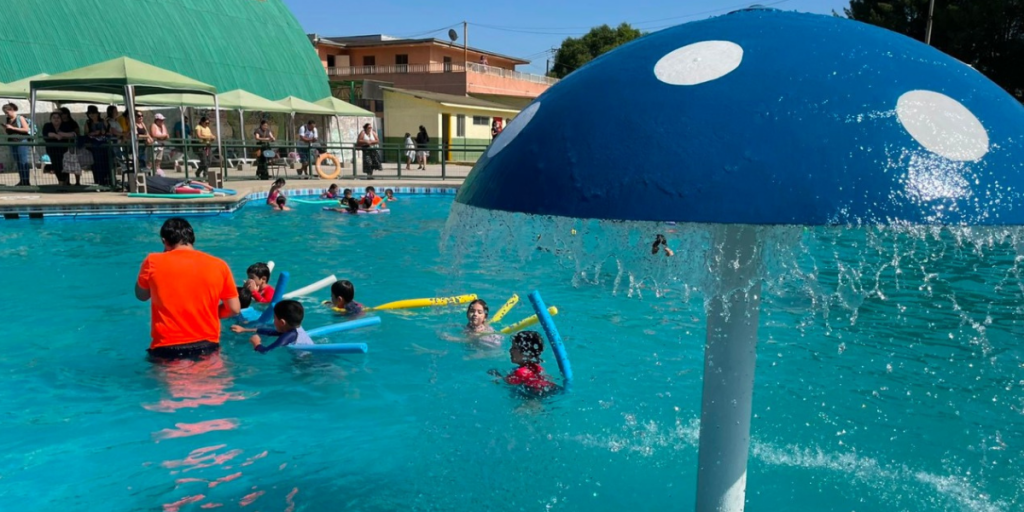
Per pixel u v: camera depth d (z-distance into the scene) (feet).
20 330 18.13
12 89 55.83
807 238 4.88
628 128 3.61
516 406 13.64
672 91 3.68
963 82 3.70
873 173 3.21
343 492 10.29
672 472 11.05
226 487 10.40
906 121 3.37
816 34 3.92
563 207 3.59
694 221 3.26
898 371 15.55
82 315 19.69
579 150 3.69
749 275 4.69
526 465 11.19
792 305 20.74
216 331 16.57
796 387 14.56
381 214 45.83
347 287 20.67
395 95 107.24
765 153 3.31
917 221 3.13
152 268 15.98
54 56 65.72
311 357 16.28
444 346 17.43
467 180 4.63
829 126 3.35
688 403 13.92
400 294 23.54
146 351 16.39
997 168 3.28
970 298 21.65
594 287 24.18
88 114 46.06
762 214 3.20
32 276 24.86
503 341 17.90
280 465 11.11
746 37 3.96
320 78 100.07
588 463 11.31
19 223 37.27
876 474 11.00
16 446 11.62
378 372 15.48
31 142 45.34
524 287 24.18
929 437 12.25
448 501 10.10
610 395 14.28
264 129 66.49
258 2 96.48
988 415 13.23
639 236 5.06
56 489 10.31
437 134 105.70
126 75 43.29
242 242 33.42
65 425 12.45
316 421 12.84
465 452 11.67
